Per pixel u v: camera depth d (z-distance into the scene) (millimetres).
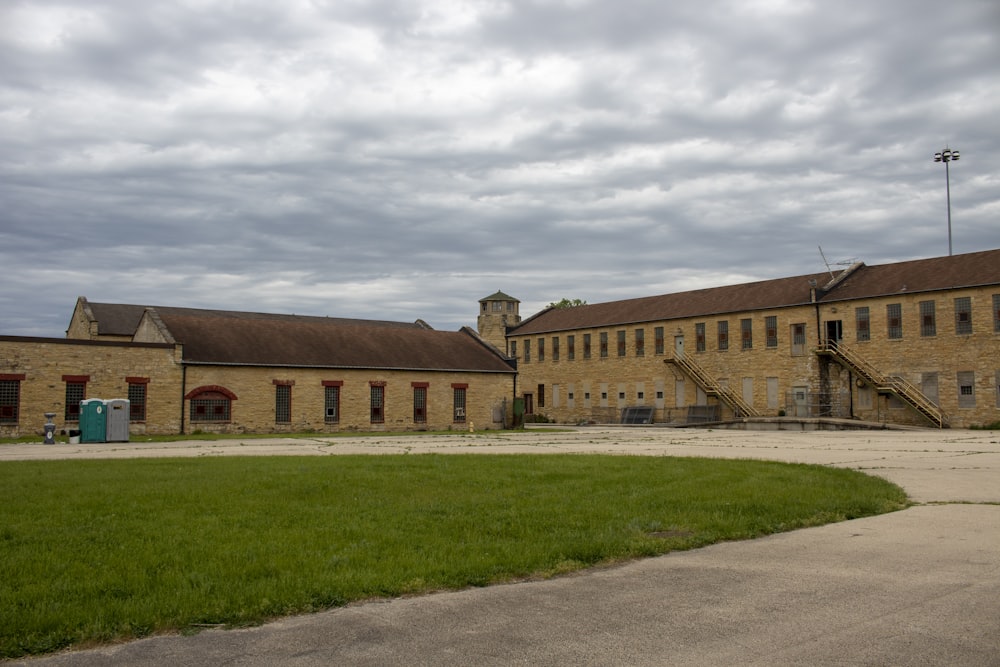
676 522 12164
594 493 15336
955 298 51312
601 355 73500
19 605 7672
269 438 41531
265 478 17266
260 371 47969
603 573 9242
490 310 92875
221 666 6305
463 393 56281
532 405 80562
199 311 72750
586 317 77062
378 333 57438
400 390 53344
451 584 8617
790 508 13406
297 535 10914
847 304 56312
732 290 67312
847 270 59594
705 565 9578
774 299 61281
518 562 9430
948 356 51281
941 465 22406
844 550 10328
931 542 10750
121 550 9969
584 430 55594
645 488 15961
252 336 50500
